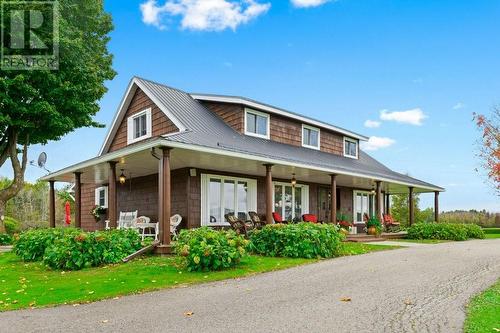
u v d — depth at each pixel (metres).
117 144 18.52
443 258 9.97
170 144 9.94
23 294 6.31
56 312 5.23
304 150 17.58
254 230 11.32
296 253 9.97
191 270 8.02
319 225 10.80
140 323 4.68
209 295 6.10
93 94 18.81
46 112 16.41
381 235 17.20
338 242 10.58
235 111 15.80
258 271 8.09
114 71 21.00
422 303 5.53
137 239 10.08
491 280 7.18
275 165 13.20
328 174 15.56
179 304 5.57
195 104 16.78
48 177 16.92
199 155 11.52
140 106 16.97
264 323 4.62
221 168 14.43
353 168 17.36
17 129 17.56
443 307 5.31
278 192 17.22
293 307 5.32
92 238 9.04
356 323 4.60
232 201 15.23
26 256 10.66
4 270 9.09
